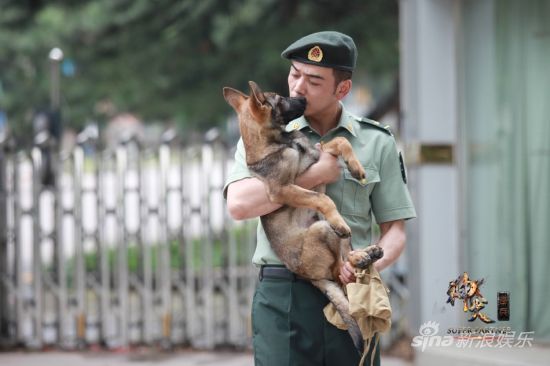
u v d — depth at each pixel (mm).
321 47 5695
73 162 11930
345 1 18703
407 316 11625
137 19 18953
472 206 10484
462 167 10547
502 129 10234
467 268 10438
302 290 5855
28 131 22969
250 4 18906
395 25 18828
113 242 15375
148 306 12078
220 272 12266
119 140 12008
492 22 10320
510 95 10156
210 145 11938
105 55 20391
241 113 5859
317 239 5719
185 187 11984
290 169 5652
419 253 10531
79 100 22078
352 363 5875
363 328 5500
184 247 12086
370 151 6000
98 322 12133
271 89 20797
